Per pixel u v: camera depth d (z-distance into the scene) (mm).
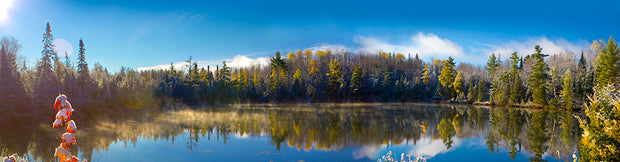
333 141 16859
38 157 13602
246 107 47344
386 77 72375
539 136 18594
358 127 23047
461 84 66375
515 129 21797
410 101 67625
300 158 12867
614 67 32094
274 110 40938
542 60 45938
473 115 33406
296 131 20609
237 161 12336
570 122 25641
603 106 6816
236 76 77438
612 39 33000
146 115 30766
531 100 48656
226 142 16109
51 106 26500
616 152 6293
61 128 22125
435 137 18516
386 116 32312
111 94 33625
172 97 45125
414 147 15477
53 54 34000
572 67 53531
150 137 17828
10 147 15773
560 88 45094
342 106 51344
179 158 12805
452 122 26531
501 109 42969
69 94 29016
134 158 12891
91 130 20781
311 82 72375
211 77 70000
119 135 18703
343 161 12516
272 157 12953
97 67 55062
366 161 12570
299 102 63250
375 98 69812
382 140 17359
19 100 24281
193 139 17016
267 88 67375
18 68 35281
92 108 29891
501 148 15203
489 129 21938
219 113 35188
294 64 94312
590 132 7000
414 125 24422
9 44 35062
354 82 69062
